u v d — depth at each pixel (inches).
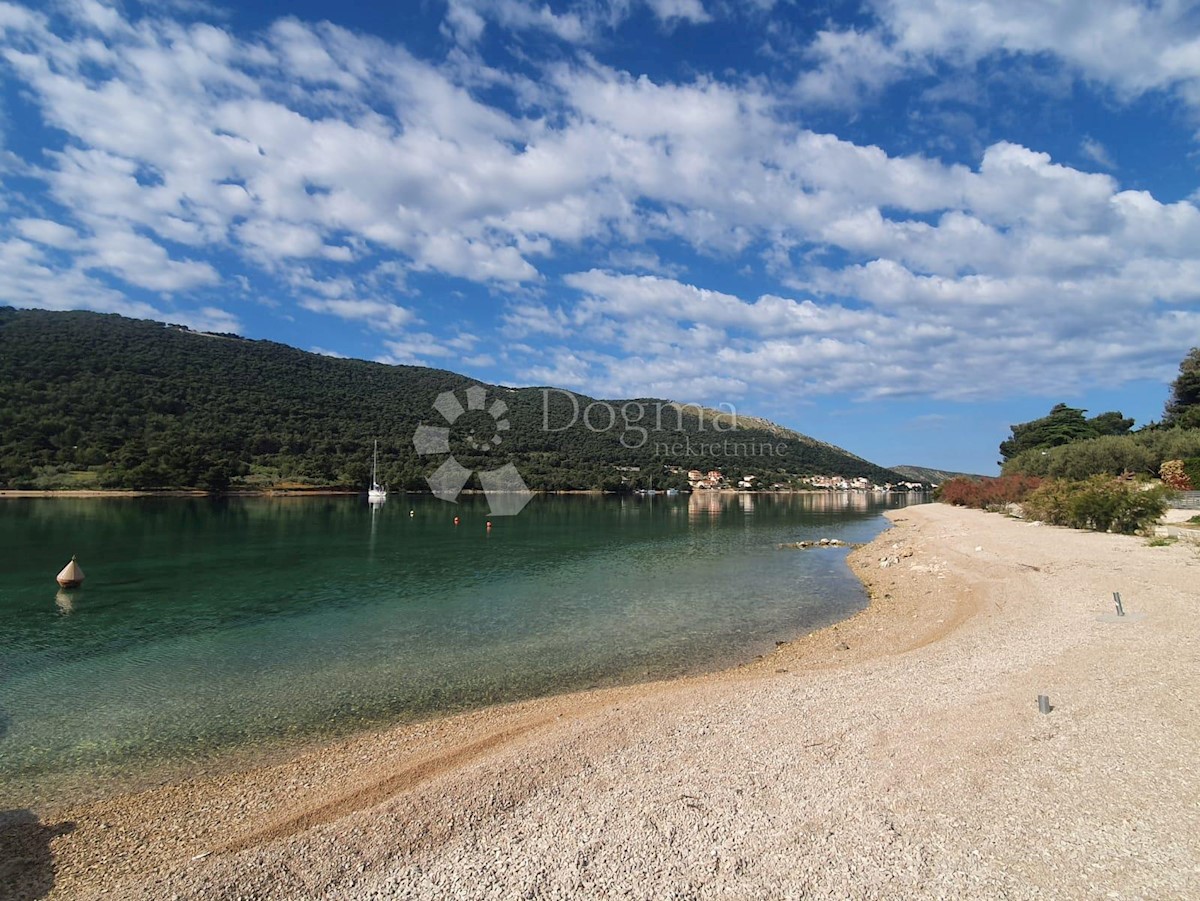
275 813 267.6
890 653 494.0
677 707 351.3
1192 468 1685.5
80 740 362.3
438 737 356.2
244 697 438.3
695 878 184.4
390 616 710.5
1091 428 3080.7
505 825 219.8
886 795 228.2
